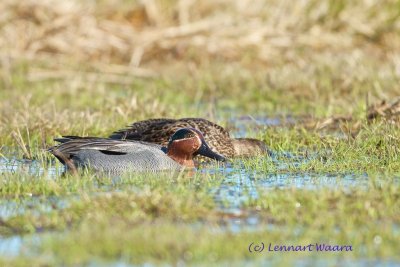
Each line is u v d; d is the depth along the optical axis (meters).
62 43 22.77
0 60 21.66
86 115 15.60
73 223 8.97
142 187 10.59
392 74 19.34
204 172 11.95
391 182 10.36
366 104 15.80
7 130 14.50
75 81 19.88
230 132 15.64
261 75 20.36
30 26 22.94
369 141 12.99
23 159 13.10
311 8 24.67
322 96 18.12
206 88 19.94
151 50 23.34
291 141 14.05
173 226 8.61
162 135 13.76
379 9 24.69
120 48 22.94
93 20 23.47
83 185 10.63
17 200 9.98
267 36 23.61
